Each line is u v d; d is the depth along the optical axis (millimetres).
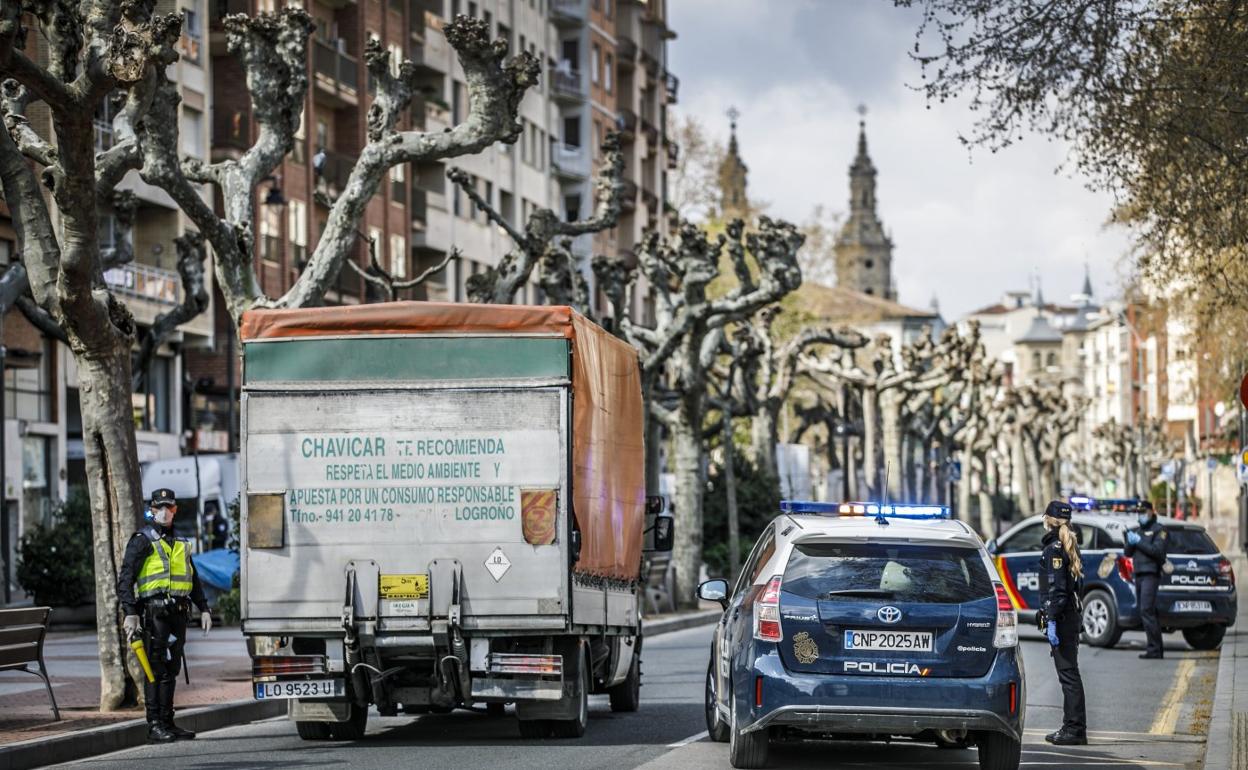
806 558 16297
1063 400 145750
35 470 57062
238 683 26516
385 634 19141
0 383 44188
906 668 15977
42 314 35844
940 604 16062
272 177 64062
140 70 19438
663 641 40500
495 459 19141
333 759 18391
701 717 23000
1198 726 22062
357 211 30203
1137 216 29141
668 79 131625
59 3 21219
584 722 20484
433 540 19172
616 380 21641
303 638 19438
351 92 74875
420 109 81188
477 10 89562
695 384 49562
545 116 100312
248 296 29188
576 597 19422
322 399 19266
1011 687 16000
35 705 22953
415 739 20578
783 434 110625
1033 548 38219
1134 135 26281
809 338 68750
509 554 19109
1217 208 27406
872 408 84938
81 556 44125
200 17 63000
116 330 22531
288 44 30875
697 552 51250
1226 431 90625
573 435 19281
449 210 85438
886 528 16438
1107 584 36062
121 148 24266
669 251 53688
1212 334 50250
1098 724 22359
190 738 20750
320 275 30000
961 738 16531
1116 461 167125
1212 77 25516
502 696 19344
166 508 20781
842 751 19297
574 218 104750
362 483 19203
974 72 25844
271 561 19219
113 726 19938
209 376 68812
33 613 20219
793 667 16078
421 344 19250
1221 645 36469
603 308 106938
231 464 50594
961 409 113438
